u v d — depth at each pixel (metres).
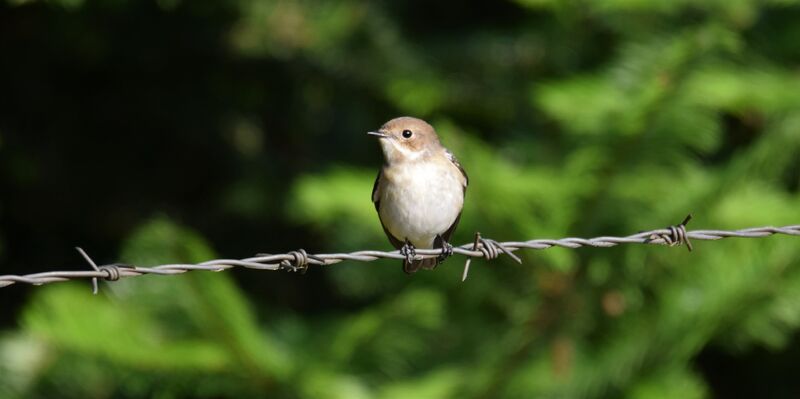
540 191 12.82
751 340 14.52
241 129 17.38
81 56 16.34
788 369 16.91
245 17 16.11
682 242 9.21
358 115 16.92
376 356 13.04
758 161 13.09
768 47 14.84
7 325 15.80
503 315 13.63
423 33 16.75
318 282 17.17
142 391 11.83
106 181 17.16
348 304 17.00
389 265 14.69
